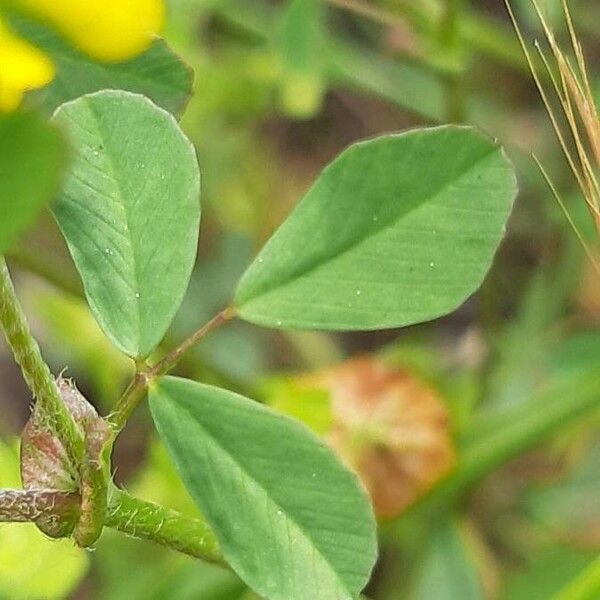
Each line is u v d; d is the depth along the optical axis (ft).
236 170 0.81
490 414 0.61
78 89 0.42
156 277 0.41
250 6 0.81
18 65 0.35
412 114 0.81
